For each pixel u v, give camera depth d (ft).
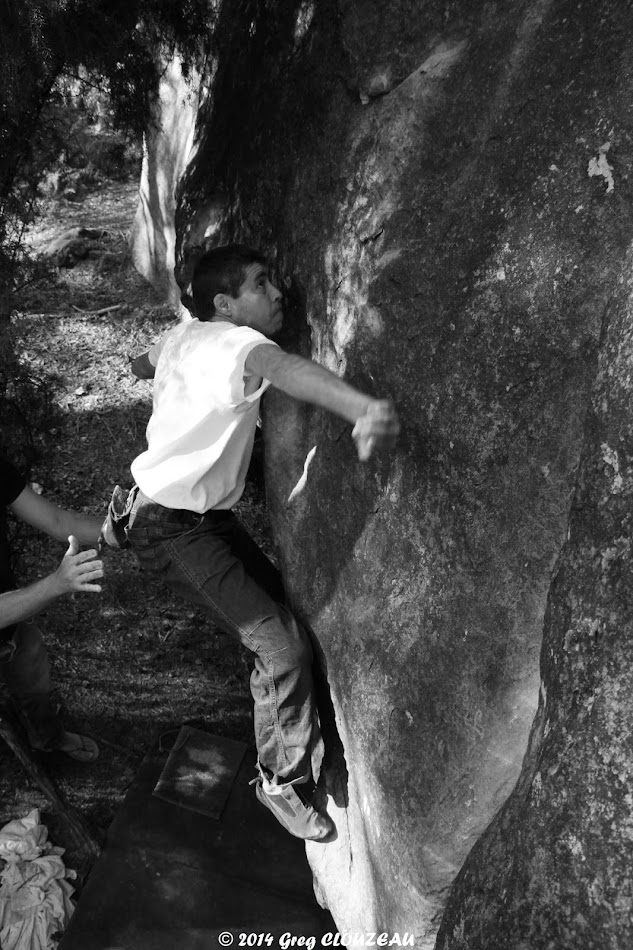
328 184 9.16
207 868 10.84
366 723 8.36
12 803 12.08
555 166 6.22
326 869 9.93
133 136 13.87
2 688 11.86
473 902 5.84
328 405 6.24
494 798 6.73
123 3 11.84
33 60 10.66
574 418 6.06
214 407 8.21
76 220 25.52
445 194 7.33
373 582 8.32
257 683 9.37
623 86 5.84
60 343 20.34
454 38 7.74
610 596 5.28
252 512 15.28
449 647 7.21
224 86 13.01
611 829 4.94
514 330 6.41
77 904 10.49
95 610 14.64
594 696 5.23
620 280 5.60
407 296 7.52
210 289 8.82
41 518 10.02
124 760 12.59
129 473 16.92
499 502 6.66
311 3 10.07
